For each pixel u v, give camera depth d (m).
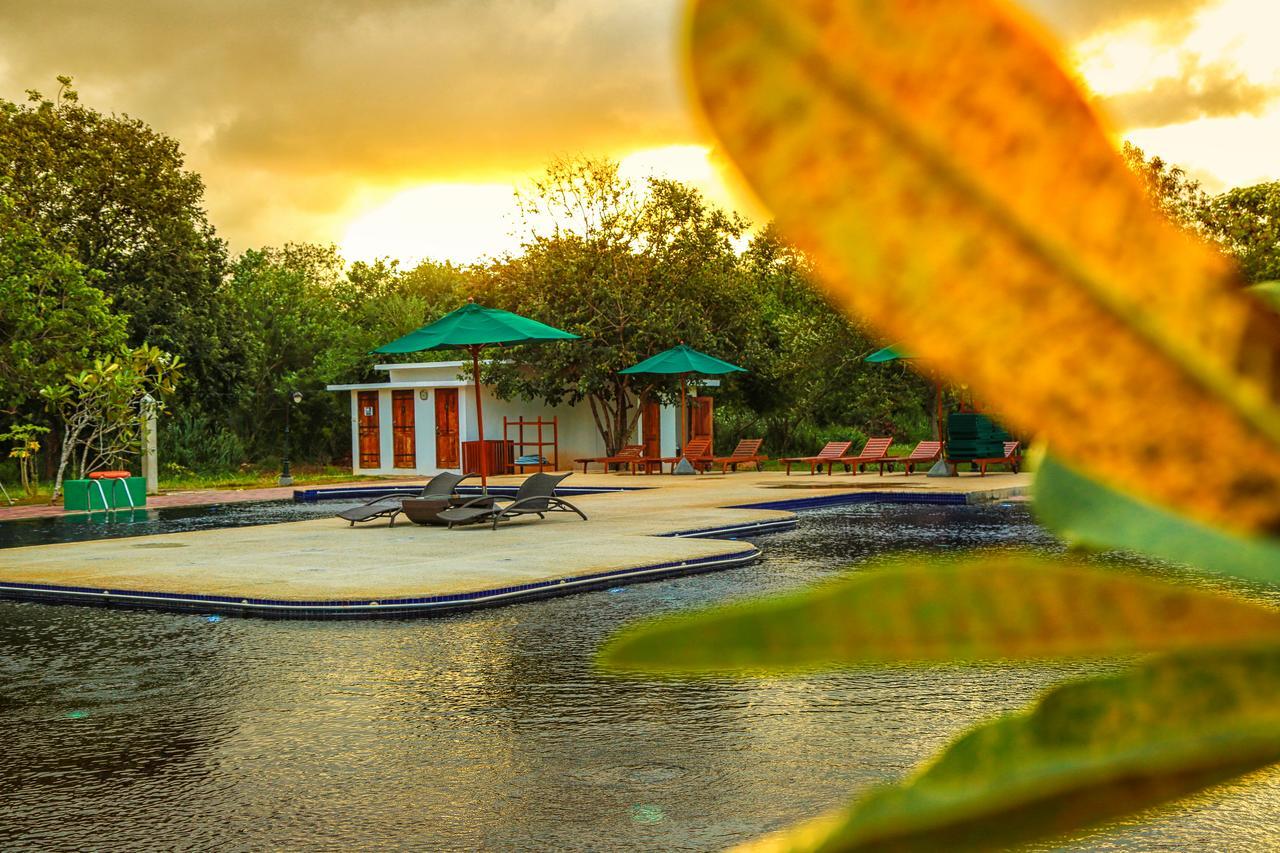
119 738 7.25
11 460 37.41
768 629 0.25
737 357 38.84
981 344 0.23
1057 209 0.22
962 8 0.21
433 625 10.88
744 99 0.21
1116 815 0.26
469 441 36.41
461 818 5.69
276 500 30.55
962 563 0.27
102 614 11.88
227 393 42.81
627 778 6.27
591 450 39.31
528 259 37.75
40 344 29.89
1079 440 0.24
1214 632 0.26
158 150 40.62
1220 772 0.26
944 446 30.83
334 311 53.16
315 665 9.25
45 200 38.41
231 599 11.70
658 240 36.97
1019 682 8.23
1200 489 0.25
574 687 8.40
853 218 0.22
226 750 6.95
